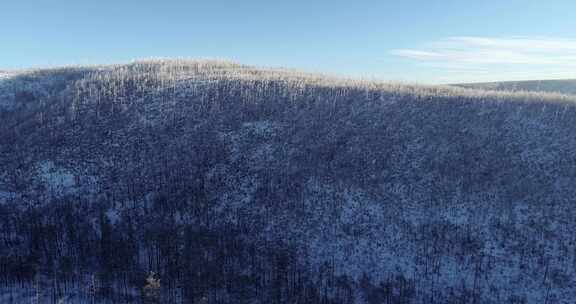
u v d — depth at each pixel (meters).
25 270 51.84
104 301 47.75
